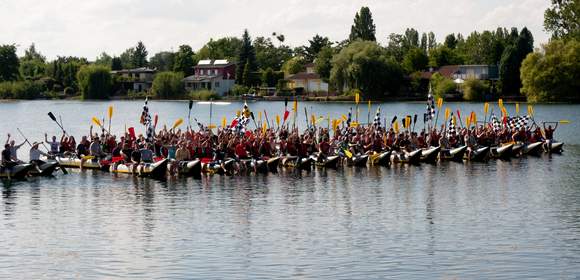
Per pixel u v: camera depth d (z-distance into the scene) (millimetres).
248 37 188125
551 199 35156
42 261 24297
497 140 55344
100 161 45156
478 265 23766
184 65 198875
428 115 53438
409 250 25562
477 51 190125
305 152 46688
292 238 27297
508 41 176875
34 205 33406
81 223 29734
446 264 23891
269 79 178625
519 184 39938
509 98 138125
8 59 183250
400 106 126938
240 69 186625
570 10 138125
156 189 37750
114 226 29203
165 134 47500
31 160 42500
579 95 129125
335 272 23125
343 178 41906
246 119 49469
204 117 107625
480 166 47656
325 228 28891
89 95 172125
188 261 24312
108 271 23266
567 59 125938
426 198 35500
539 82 126938
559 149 56406
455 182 40594
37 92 178875
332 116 104312
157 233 28031
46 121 99812
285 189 38000
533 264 23828
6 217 30781
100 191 37125
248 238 27250
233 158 44156
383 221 30188
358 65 140625
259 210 32438
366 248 25844
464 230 28500
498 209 32656
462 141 53312
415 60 184000
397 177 42500
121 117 107812
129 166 43281
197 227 29062
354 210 32469
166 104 149000
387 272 23109
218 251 25484
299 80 174000
